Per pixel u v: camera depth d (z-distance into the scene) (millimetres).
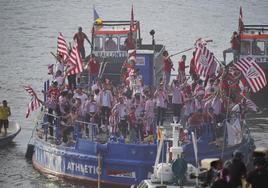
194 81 126375
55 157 116000
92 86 127250
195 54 123688
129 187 106188
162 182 84250
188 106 116875
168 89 126438
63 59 129625
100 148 107625
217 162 73938
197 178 83375
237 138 113375
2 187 113938
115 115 114562
